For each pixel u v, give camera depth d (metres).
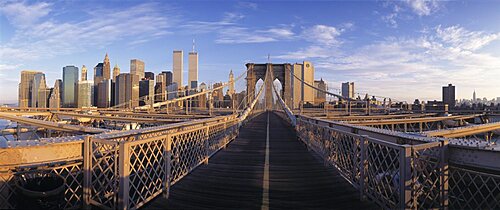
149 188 4.69
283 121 31.47
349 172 5.79
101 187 4.19
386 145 4.12
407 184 3.66
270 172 6.88
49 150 3.86
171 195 5.14
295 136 15.37
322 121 9.26
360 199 4.91
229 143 12.38
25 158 3.66
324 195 5.18
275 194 5.25
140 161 4.43
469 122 27.42
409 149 3.68
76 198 4.30
